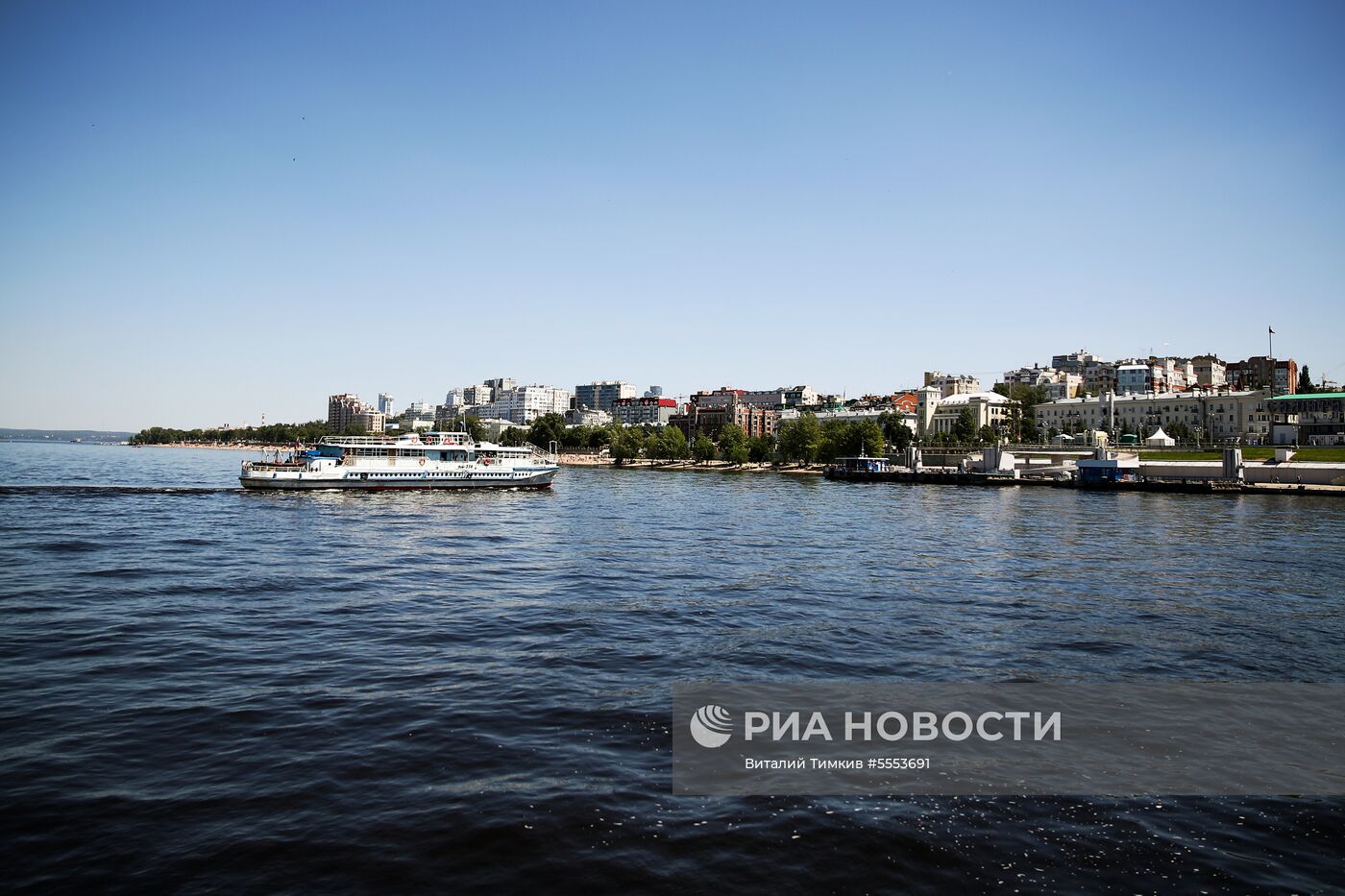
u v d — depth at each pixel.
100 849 15.70
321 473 115.00
